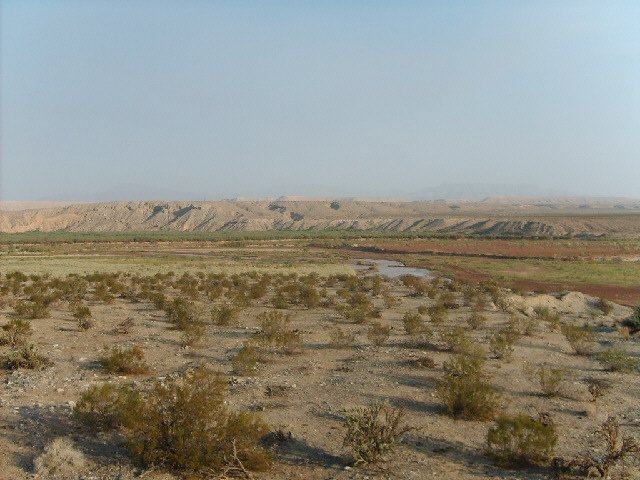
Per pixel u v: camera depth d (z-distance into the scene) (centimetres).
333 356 1911
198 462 860
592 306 3878
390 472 893
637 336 2564
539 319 3100
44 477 832
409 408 1276
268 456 917
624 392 1506
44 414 1138
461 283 5303
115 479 832
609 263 8312
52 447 903
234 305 3198
